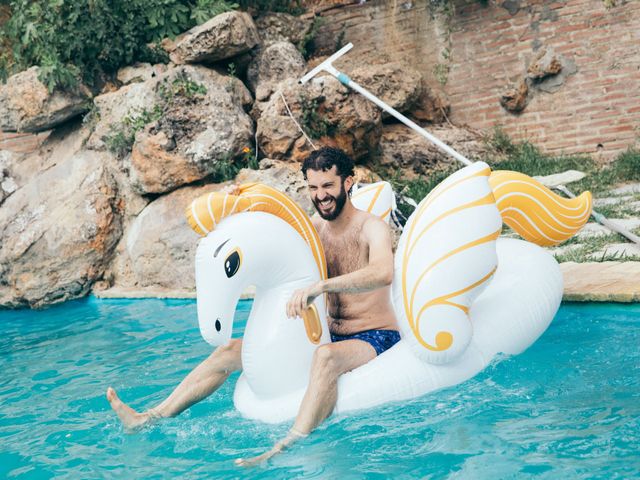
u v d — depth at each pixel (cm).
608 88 980
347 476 290
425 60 1068
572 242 659
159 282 768
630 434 307
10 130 925
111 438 361
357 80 1002
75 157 859
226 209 344
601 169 950
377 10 1076
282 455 316
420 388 356
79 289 786
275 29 1024
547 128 1019
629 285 511
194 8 925
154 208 794
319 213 365
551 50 1000
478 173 354
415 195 868
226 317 342
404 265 356
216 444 339
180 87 823
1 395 454
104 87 906
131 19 904
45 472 325
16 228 809
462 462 295
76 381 470
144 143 795
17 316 751
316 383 337
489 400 355
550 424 325
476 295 355
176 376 460
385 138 994
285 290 352
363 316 378
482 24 1031
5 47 988
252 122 869
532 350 430
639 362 397
